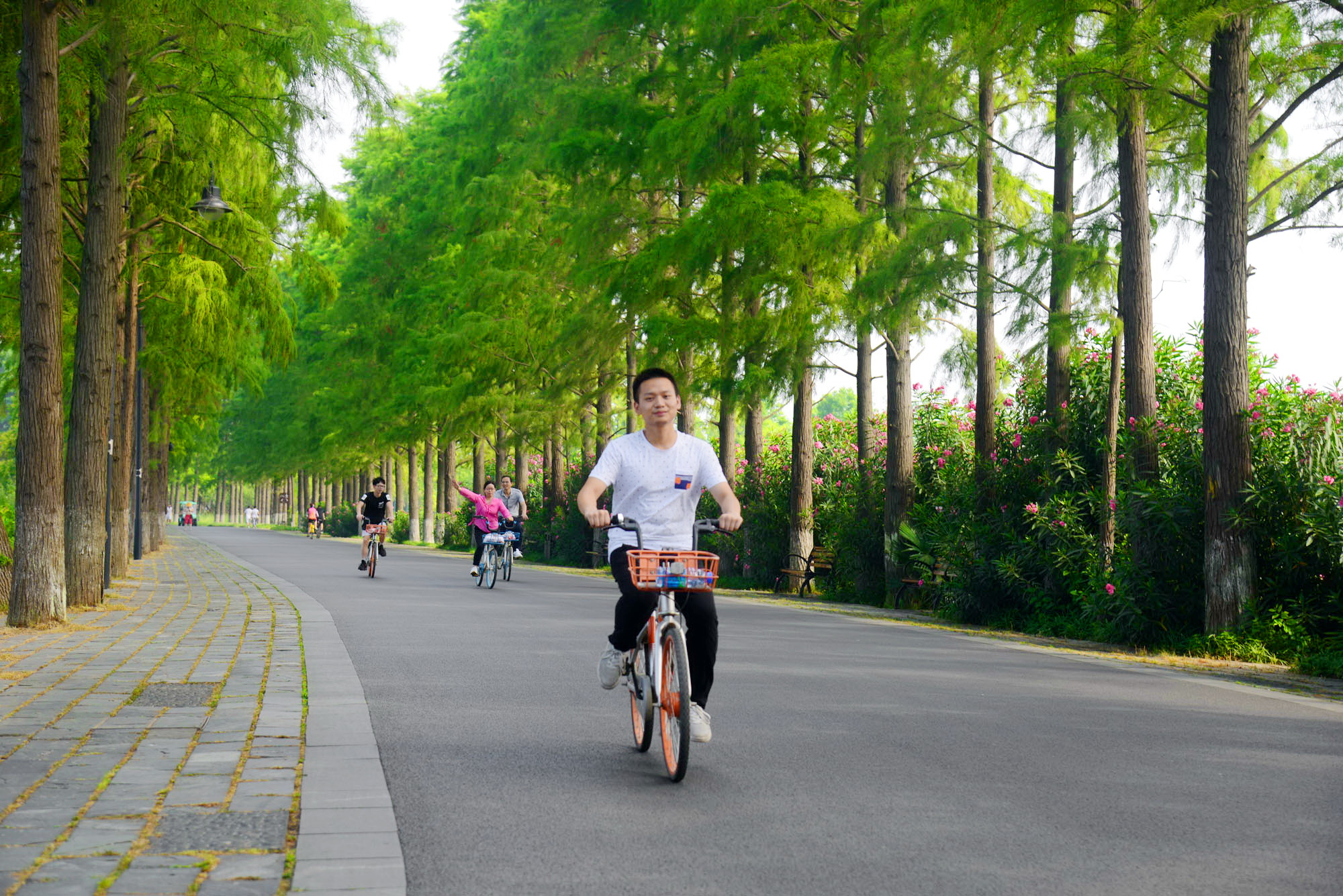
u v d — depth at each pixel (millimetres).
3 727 7203
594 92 24219
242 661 10516
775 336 20516
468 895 4211
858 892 4312
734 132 20203
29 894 4086
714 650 6359
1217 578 12828
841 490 22875
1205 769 6488
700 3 20766
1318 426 13180
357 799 5523
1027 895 4293
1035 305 14539
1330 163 13383
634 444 6492
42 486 13375
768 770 6355
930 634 14672
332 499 85500
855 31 18578
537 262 31047
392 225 46094
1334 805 5672
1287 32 12875
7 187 16203
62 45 14477
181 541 54500
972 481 17688
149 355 26250
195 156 17453
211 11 14305
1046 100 19172
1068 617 15352
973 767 6465
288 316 20578
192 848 4668
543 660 10945
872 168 17062
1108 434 15414
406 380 41156
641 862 4645
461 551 47594
